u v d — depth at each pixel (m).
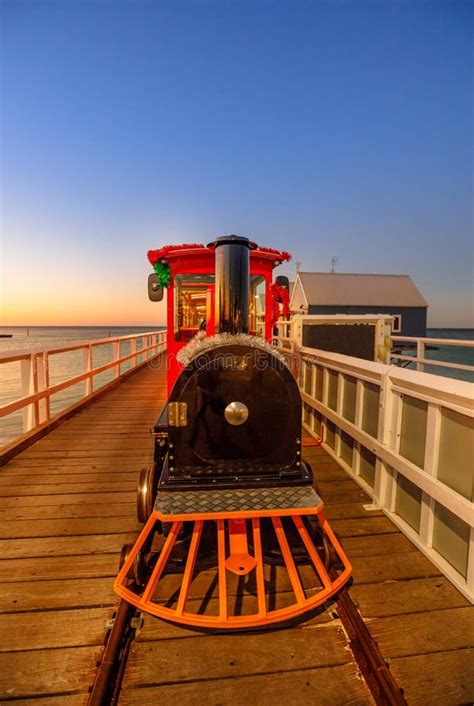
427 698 1.49
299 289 32.28
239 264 2.34
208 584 2.14
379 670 1.51
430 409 2.32
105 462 3.97
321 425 4.46
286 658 1.67
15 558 2.37
